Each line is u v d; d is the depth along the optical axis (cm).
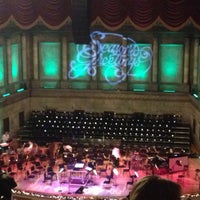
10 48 3170
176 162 2434
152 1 2242
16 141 2862
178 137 3036
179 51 3291
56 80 3500
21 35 3406
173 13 2219
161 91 3328
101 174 2448
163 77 3356
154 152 2558
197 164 2645
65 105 3472
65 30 3303
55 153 2680
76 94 3434
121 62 3359
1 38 3052
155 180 275
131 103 3366
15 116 3244
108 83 3416
